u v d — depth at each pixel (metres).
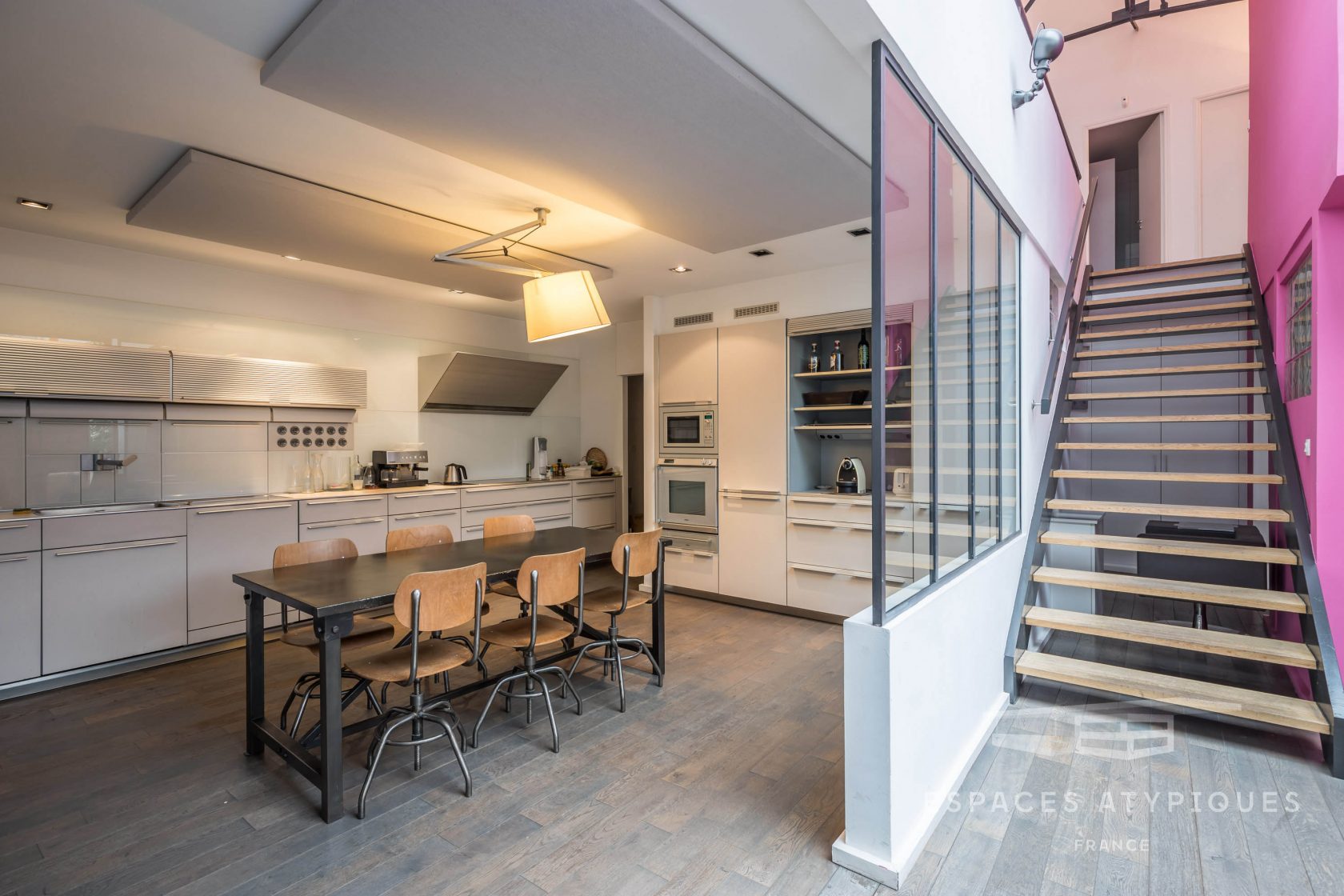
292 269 4.81
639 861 2.08
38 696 3.52
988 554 3.13
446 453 6.12
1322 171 2.82
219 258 4.50
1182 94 6.57
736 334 5.48
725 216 3.47
